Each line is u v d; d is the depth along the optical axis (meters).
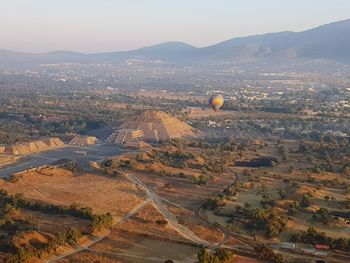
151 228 169.12
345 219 179.00
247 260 143.62
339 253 150.75
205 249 144.12
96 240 156.75
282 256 144.00
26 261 134.12
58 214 176.50
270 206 188.50
